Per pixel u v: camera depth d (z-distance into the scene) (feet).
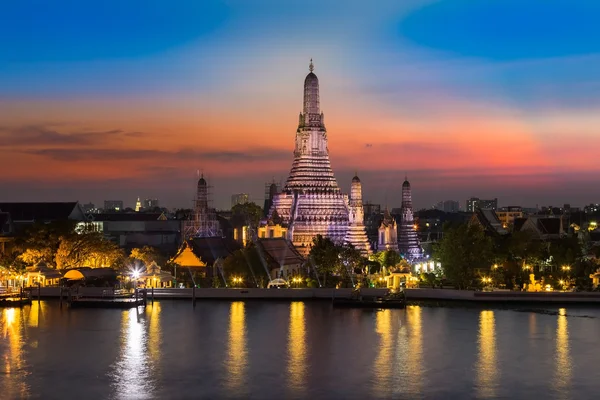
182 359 414.00
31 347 439.22
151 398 348.18
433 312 562.25
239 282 645.10
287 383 369.71
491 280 643.04
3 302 578.25
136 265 652.89
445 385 366.02
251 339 461.37
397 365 401.90
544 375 382.63
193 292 584.81
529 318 534.37
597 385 365.81
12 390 359.46
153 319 525.75
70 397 349.41
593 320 525.75
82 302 576.20
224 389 360.69
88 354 423.23
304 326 502.79
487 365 401.49
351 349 436.76
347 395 351.25
